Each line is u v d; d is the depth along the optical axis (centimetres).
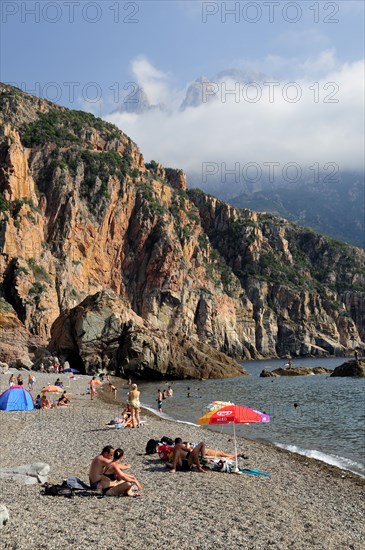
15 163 16425
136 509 1609
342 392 6906
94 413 4384
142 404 5700
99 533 1355
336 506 1848
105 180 19725
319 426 4041
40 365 9862
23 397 4562
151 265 19712
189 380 9819
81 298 16912
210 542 1338
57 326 10806
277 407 5409
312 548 1361
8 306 13400
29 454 2589
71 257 17550
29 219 16100
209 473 2244
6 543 1238
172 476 2156
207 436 3394
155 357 9856
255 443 3234
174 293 19625
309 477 2314
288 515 1652
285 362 19212
